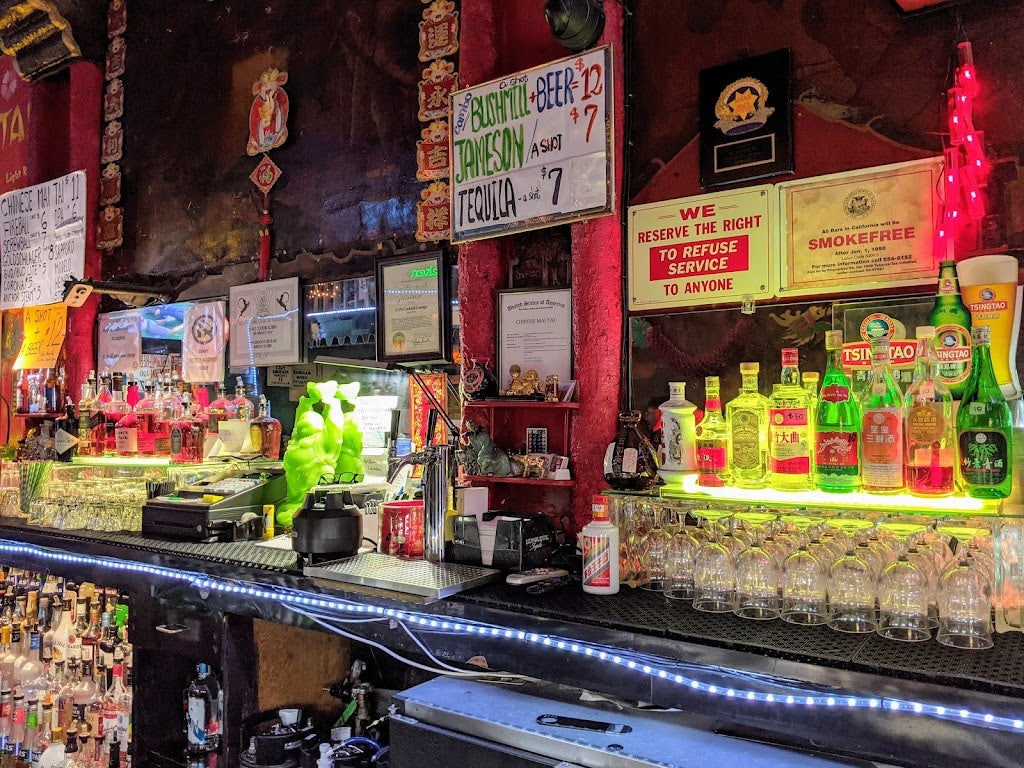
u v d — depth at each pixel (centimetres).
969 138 191
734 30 232
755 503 179
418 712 191
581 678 171
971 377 174
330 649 270
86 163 432
